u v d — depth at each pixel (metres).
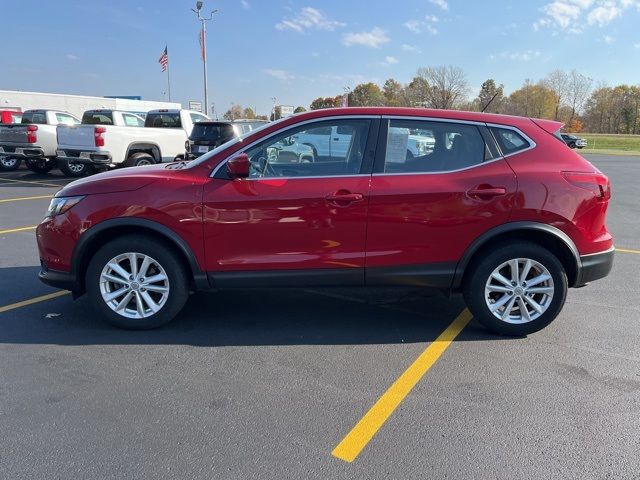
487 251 4.01
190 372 3.50
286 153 3.99
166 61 35.53
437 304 4.94
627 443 2.76
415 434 2.82
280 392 3.25
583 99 88.25
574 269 4.04
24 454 2.61
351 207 3.85
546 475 2.50
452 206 3.87
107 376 3.43
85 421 2.90
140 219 3.89
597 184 3.96
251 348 3.90
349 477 2.47
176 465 2.54
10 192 12.23
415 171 3.93
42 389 3.24
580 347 3.96
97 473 2.48
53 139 14.91
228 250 3.94
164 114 15.09
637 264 6.49
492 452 2.67
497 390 3.30
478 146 3.98
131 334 4.12
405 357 3.78
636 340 4.10
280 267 3.95
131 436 2.77
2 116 23.42
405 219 3.88
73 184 4.14
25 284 5.32
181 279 4.07
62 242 3.97
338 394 3.24
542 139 4.03
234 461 2.58
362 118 3.98
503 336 4.16
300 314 4.64
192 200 3.87
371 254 3.93
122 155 13.29
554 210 3.88
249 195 3.86
